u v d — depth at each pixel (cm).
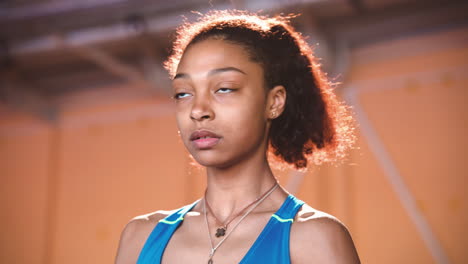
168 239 108
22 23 554
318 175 567
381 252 537
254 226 103
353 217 552
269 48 110
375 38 572
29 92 712
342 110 136
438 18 543
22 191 737
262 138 108
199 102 100
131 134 694
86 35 564
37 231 717
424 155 543
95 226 686
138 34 548
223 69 102
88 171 707
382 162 555
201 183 643
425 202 532
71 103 731
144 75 632
